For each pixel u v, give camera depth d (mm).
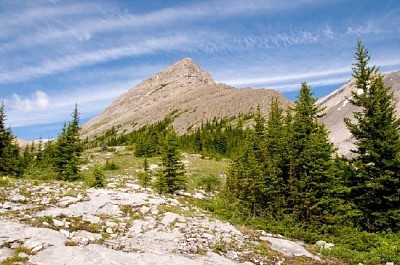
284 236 22391
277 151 28797
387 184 25250
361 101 26906
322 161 24234
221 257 15430
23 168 53562
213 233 18375
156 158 66438
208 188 40562
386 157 25469
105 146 94625
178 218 19859
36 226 15414
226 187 32625
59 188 23578
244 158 31531
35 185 23797
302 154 24875
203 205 29422
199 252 15570
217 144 86188
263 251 17188
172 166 36875
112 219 18172
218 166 58125
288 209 25094
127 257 13258
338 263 17844
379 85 26562
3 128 50781
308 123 27016
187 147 86812
